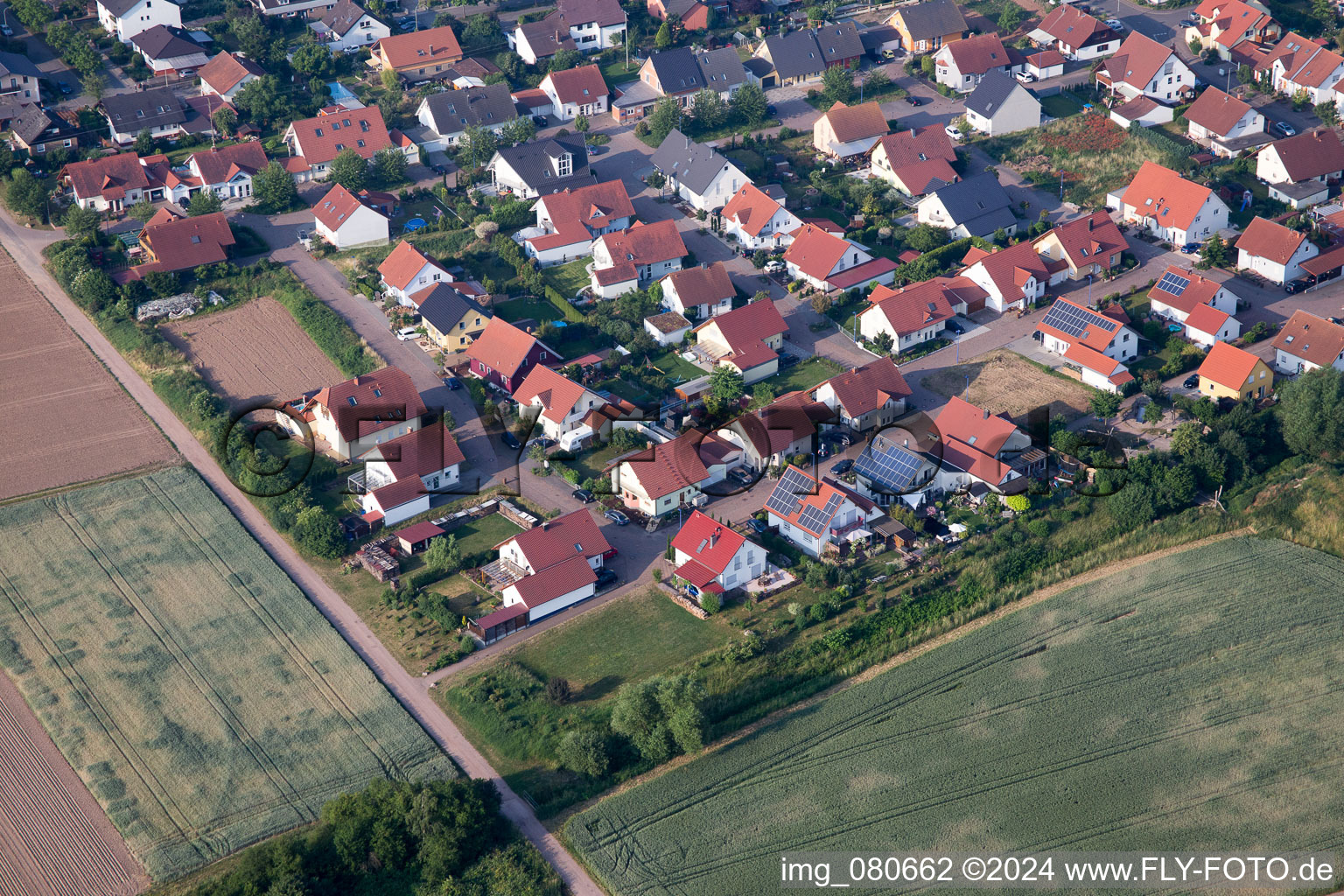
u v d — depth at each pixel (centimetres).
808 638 10456
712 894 8394
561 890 8494
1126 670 9994
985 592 10875
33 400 13825
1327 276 14775
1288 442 12125
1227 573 10912
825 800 9044
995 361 13912
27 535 11919
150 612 11012
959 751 9375
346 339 14488
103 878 8669
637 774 9344
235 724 9856
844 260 15212
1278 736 9375
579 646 10556
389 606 11012
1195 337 13850
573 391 12875
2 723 9950
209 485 12594
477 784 8962
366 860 8625
